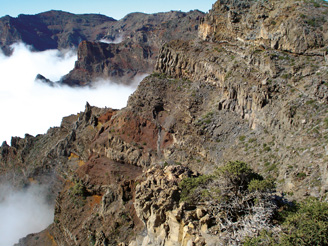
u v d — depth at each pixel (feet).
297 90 182.29
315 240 91.71
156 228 139.23
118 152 257.96
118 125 274.16
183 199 130.41
